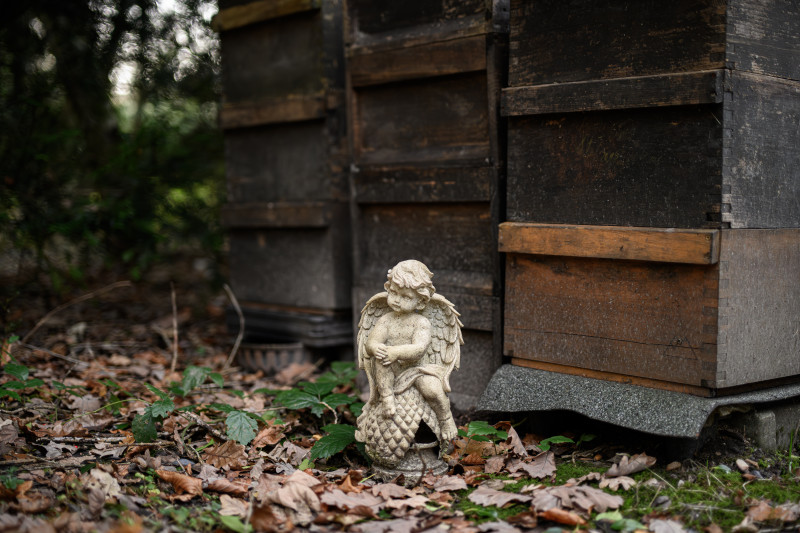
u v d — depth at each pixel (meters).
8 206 6.10
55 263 8.02
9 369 4.11
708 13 3.19
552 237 3.67
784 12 3.38
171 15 7.06
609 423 3.55
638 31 3.39
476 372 4.22
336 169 5.12
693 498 3.06
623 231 3.43
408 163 4.40
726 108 3.18
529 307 3.85
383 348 3.29
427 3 4.25
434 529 2.89
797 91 3.47
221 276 7.41
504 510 3.06
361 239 4.75
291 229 5.39
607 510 2.99
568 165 3.66
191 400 4.45
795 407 3.73
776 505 3.01
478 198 4.06
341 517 2.95
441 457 3.46
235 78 5.70
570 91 3.56
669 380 3.37
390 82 4.45
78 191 6.99
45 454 3.48
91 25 6.81
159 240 6.96
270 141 5.50
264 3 5.28
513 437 3.63
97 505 2.89
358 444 3.60
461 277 4.23
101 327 6.65
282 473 3.46
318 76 5.08
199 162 7.39
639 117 3.41
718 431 3.54
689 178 3.28
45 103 6.68
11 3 6.39
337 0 5.09
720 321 3.22
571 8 3.58
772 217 3.41
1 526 2.67
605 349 3.57
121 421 4.04
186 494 3.15
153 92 7.23
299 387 4.81
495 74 3.93
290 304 5.46
